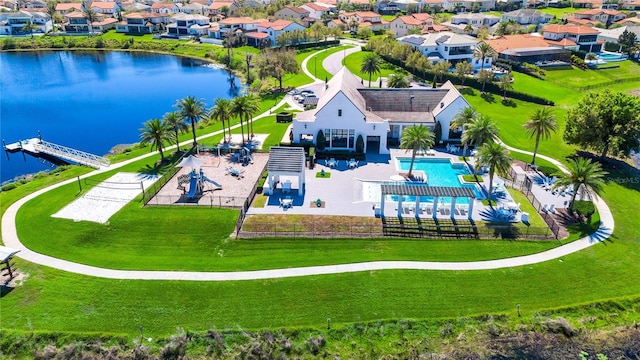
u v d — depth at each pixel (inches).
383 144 2802.7
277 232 1977.1
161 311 1556.3
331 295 1632.6
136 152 2925.7
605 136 2667.3
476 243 1920.5
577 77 5007.4
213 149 2898.6
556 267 1782.7
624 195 2365.9
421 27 6466.5
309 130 2783.0
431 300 1624.0
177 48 6806.1
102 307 1566.2
